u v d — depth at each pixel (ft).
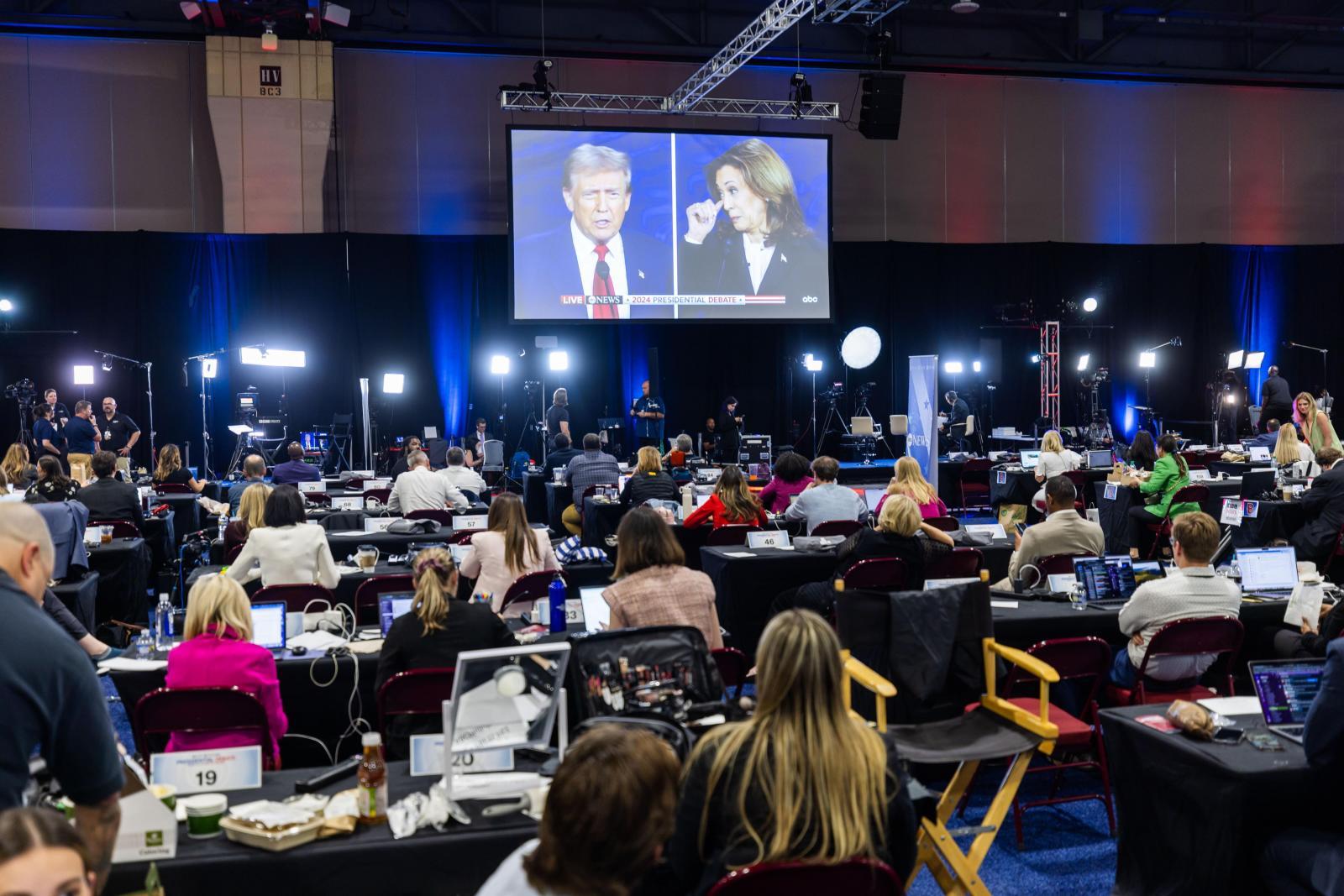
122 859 8.46
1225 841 10.57
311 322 55.06
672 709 10.03
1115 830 14.43
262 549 18.98
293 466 36.47
